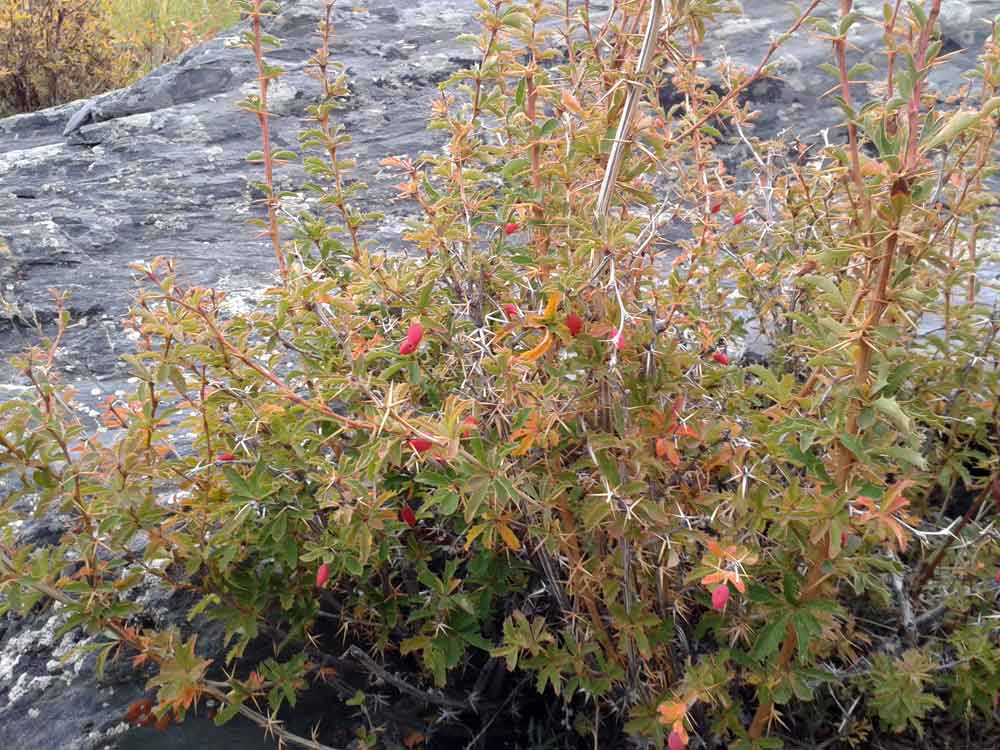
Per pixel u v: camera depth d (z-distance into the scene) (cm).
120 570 52
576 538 46
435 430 37
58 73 178
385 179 104
